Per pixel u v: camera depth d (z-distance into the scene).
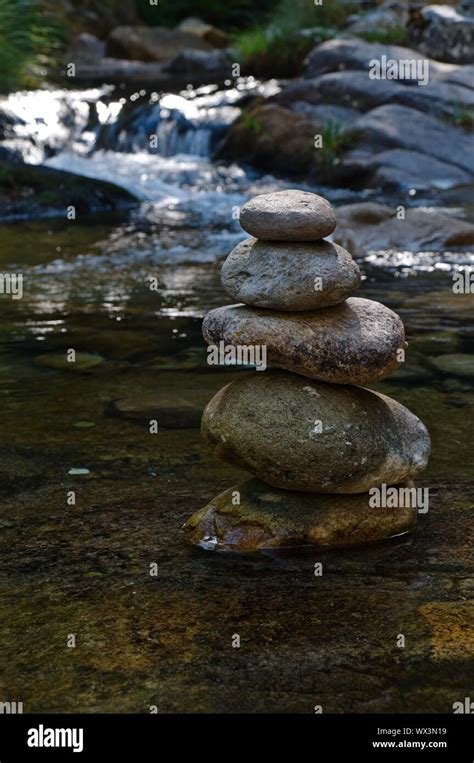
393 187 12.07
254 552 3.26
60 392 5.10
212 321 3.35
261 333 3.24
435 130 13.08
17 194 11.12
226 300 7.16
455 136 13.03
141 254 8.97
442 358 5.57
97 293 7.50
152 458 4.15
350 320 3.32
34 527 3.49
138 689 2.44
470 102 13.69
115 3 22.77
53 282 7.90
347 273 3.26
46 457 4.18
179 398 4.95
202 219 10.70
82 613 2.84
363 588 2.96
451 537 3.32
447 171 12.35
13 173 11.34
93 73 19.55
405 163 12.38
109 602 2.90
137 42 21.25
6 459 4.16
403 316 6.58
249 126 13.69
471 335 6.06
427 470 3.95
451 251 8.80
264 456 3.29
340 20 18.09
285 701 2.38
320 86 14.32
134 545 3.32
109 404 4.88
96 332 6.35
